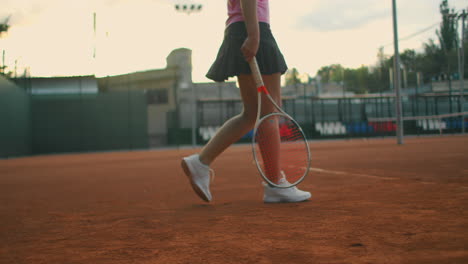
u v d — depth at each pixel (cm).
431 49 2597
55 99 2241
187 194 288
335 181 306
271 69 212
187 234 143
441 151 718
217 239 132
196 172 215
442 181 269
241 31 212
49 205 259
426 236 120
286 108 2831
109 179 484
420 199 194
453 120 2586
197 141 2620
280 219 161
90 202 265
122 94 2338
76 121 2262
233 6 217
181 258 111
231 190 295
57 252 126
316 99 2711
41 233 161
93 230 162
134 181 436
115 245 132
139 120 2356
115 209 225
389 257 100
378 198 206
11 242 145
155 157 1226
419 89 2811
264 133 213
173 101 2916
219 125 2697
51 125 2230
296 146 220
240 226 152
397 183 270
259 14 213
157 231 152
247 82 215
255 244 122
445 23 2430
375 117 2858
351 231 133
